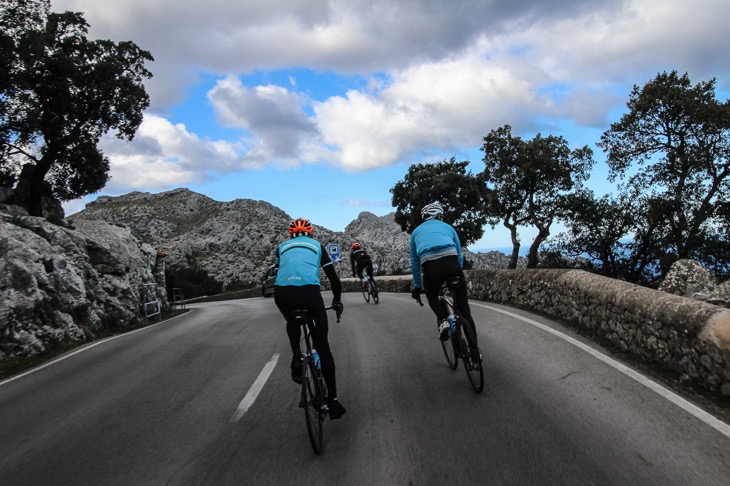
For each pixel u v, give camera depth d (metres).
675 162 30.64
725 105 28.59
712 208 29.09
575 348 6.04
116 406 5.26
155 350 9.01
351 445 3.64
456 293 4.83
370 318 10.71
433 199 44.22
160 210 131.75
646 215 30.16
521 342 6.60
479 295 13.00
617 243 32.34
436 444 3.51
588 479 2.87
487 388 4.70
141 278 21.34
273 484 3.12
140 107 30.27
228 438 4.00
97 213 132.50
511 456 3.22
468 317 4.74
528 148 37.09
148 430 4.37
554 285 8.48
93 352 9.73
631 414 3.82
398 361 6.18
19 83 23.19
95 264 18.28
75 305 13.20
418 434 3.72
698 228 28.98
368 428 3.95
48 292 12.12
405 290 21.14
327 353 3.88
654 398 4.15
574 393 4.38
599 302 6.61
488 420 3.88
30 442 4.32
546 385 4.67
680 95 29.59
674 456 3.11
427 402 4.45
